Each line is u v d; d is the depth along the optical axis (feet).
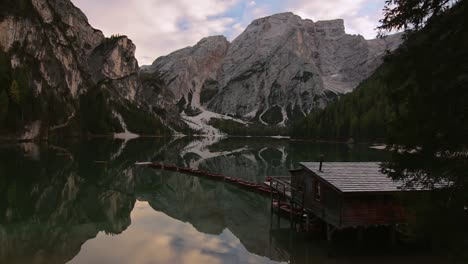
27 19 511.40
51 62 551.59
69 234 78.02
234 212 104.99
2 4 482.28
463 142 33.04
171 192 136.26
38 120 364.99
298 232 82.94
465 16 32.86
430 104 34.73
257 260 64.08
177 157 272.51
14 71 395.96
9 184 128.36
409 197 42.09
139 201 118.21
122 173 173.37
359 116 525.34
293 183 89.66
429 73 34.96
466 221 36.09
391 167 40.65
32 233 77.66
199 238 76.95
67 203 108.06
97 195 122.93
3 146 270.87
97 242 72.33
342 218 66.39
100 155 248.93
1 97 311.68
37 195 115.34
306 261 63.98
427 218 37.65
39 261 60.54
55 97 495.00
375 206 68.13
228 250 69.41
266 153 320.70
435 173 36.40
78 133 505.25
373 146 422.00
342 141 524.93
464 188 34.24
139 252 66.44
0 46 415.64
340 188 66.33
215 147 424.05
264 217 98.89
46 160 197.88
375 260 64.23
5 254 63.62
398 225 71.46
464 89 33.12
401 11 38.47
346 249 70.03
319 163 81.05
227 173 183.21
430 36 35.78
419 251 68.08
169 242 73.31
